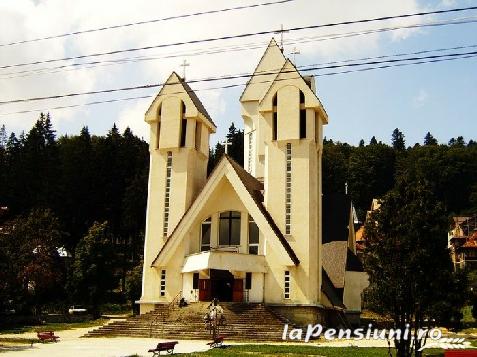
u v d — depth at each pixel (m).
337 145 154.50
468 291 17.69
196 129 43.47
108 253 57.53
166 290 39.31
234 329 32.53
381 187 136.75
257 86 51.66
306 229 37.69
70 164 83.12
